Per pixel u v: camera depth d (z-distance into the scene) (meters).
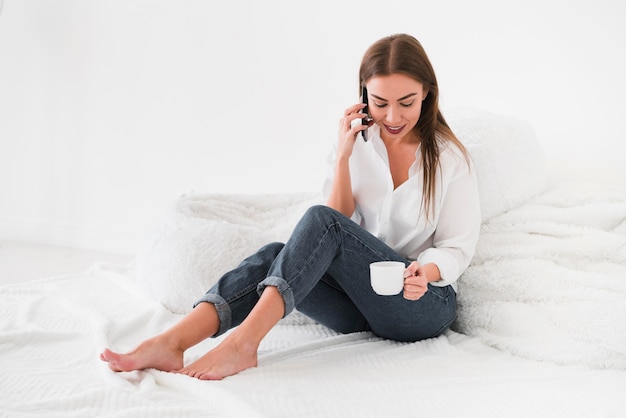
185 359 1.44
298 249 1.45
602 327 1.53
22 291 2.12
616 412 1.19
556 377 1.42
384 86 1.54
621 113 2.24
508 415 1.19
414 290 1.42
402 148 1.72
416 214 1.67
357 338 1.69
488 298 1.76
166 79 3.18
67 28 3.38
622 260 1.72
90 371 1.40
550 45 2.34
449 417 1.17
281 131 2.94
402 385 1.33
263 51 2.94
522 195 1.98
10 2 3.49
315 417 1.14
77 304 1.92
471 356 1.57
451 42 2.52
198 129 3.13
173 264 1.98
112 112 3.32
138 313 1.90
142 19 3.20
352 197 1.75
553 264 1.71
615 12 2.22
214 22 3.04
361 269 1.53
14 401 1.20
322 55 2.81
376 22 2.68
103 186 3.39
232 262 1.96
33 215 3.59
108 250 3.41
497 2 2.42
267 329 1.40
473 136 1.95
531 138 2.03
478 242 1.85
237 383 1.29
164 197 3.25
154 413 1.14
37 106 3.50
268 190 3.00
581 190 2.01
